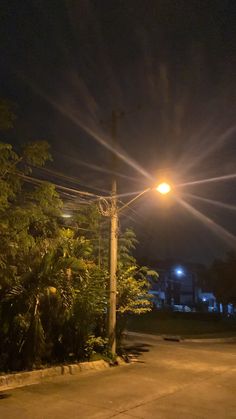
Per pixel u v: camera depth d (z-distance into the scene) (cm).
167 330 3125
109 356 1509
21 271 1266
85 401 975
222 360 1705
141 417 866
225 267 4850
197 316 4241
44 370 1220
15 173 1234
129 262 1852
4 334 1225
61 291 1314
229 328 3559
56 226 1388
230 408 953
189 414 898
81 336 1422
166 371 1396
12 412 879
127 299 1714
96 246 1700
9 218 1194
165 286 6375
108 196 1623
